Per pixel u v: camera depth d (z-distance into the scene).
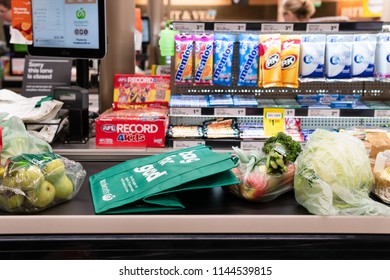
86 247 1.44
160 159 1.71
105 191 1.59
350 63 2.35
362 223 1.47
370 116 2.28
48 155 1.56
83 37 2.34
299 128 2.38
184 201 1.59
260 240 1.45
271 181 1.55
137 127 2.18
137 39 3.48
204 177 1.52
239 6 9.66
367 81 2.54
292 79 2.36
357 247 1.47
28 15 2.71
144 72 4.86
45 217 1.43
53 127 2.14
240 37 2.41
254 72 2.40
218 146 2.27
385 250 1.48
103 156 2.12
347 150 1.52
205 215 1.46
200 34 2.41
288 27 2.38
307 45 2.35
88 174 1.90
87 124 2.27
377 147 1.69
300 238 1.46
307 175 1.48
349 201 1.48
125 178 1.65
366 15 8.23
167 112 2.39
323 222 1.46
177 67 2.40
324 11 9.02
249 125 2.41
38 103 2.20
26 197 1.43
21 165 1.45
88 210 1.49
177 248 1.45
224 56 2.39
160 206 1.48
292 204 1.58
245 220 1.45
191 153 1.68
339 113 2.28
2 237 1.43
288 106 2.32
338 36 2.37
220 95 2.53
